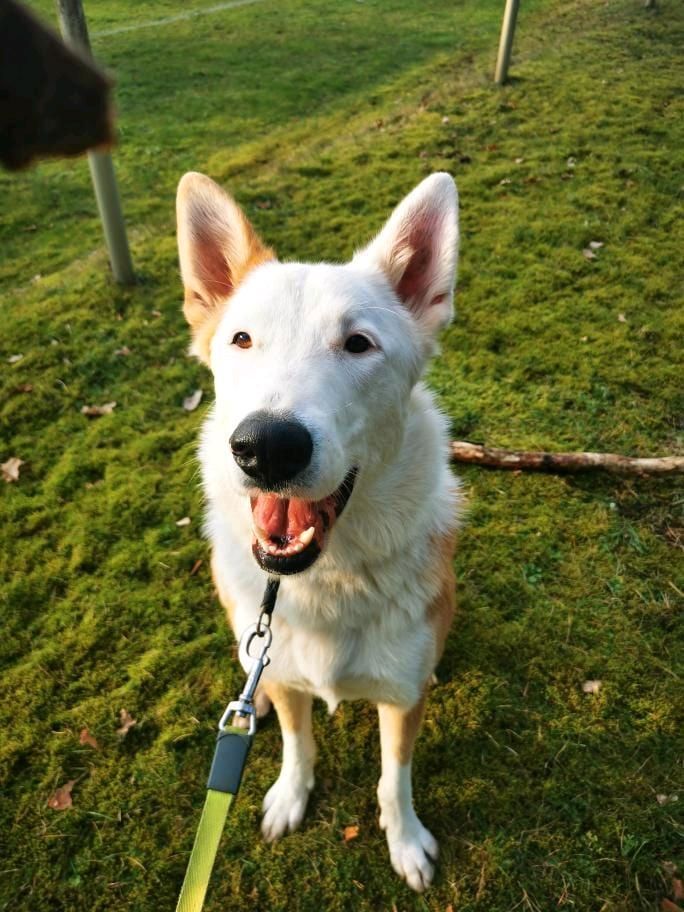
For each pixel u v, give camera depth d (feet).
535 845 1.76
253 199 4.87
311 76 7.82
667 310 3.57
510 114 5.90
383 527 1.49
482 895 1.68
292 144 6.05
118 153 6.15
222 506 1.53
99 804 1.87
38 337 3.63
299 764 1.82
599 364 3.24
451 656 2.17
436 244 1.64
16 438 3.06
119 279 3.97
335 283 1.47
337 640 1.55
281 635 1.58
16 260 4.68
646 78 6.51
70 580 2.47
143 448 2.98
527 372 3.23
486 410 3.05
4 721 2.05
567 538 2.50
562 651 2.17
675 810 1.79
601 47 7.48
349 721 2.05
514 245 4.17
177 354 3.51
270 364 1.34
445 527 1.67
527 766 1.91
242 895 1.70
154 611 2.35
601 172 4.91
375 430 1.44
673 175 4.81
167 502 2.75
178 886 1.73
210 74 8.07
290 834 1.80
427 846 1.75
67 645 2.26
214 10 11.02
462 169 5.08
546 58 7.24
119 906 1.69
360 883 1.71
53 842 1.79
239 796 1.89
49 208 5.40
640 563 2.41
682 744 1.93
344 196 4.83
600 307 3.61
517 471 2.75
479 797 1.86
